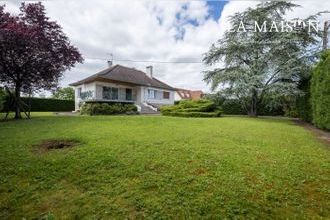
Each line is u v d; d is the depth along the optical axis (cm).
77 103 2783
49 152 529
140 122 1086
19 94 1306
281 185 371
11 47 1106
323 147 654
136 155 500
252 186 365
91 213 305
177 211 303
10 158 487
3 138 661
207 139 686
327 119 992
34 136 690
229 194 340
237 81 1831
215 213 300
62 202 332
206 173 412
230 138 717
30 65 1224
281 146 632
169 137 697
